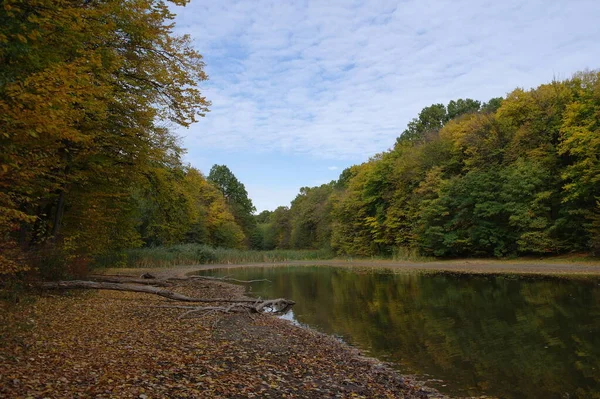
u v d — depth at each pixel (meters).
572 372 8.03
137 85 14.20
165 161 19.02
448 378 7.85
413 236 47.34
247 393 5.81
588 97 32.81
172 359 7.06
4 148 6.31
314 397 6.07
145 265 39.78
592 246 30.16
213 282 25.17
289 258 62.97
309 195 86.56
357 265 46.81
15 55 7.13
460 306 16.03
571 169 31.41
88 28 10.01
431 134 54.94
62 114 7.23
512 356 9.22
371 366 8.45
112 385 5.31
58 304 11.28
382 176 55.94
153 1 13.12
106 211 18.33
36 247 13.34
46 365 5.89
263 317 13.46
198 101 14.64
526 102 39.72
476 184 38.97
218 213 70.81
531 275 26.36
